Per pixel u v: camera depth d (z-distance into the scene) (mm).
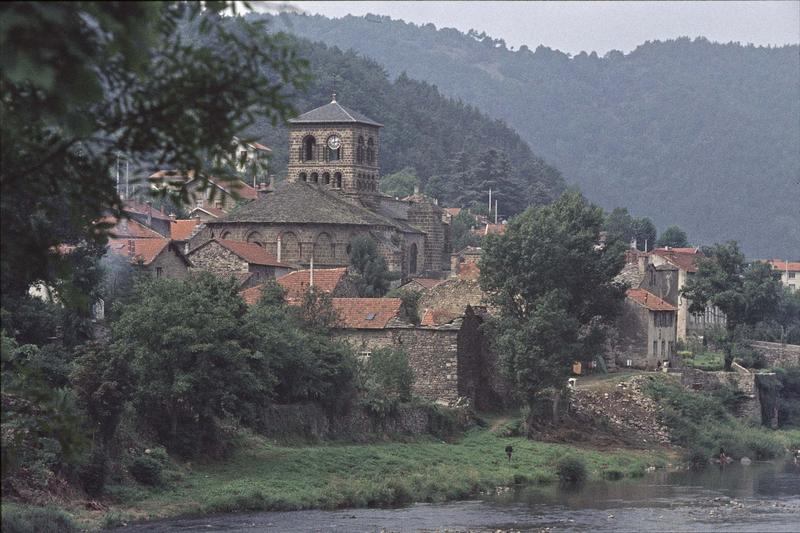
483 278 177750
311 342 145750
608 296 185625
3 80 30141
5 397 47719
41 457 101000
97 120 32562
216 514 108500
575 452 159750
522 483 142250
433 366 164625
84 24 28312
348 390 146875
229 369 122750
